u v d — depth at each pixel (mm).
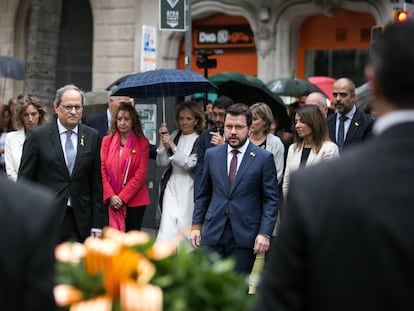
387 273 4949
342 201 5086
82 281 6625
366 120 18031
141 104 23031
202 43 39812
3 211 5266
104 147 17312
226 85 22922
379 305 4961
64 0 42438
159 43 39750
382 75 5230
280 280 5188
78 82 42562
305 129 15875
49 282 5281
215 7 38625
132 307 6270
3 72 34156
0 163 21328
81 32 42375
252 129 17125
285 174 16297
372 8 35625
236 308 6703
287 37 37781
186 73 18859
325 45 38250
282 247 5207
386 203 5031
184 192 17188
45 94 29516
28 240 5250
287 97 28016
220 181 14391
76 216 15344
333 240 5062
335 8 36469
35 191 5418
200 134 17484
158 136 23000
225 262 6949
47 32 29562
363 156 5199
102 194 15719
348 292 5008
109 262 6555
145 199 17469
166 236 17062
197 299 6715
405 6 22125
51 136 15312
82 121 19609
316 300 5105
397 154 5152
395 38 5199
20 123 17734
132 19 40469
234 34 39156
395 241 4965
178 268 6801
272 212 14219
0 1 44344
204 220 14680
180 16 22312
